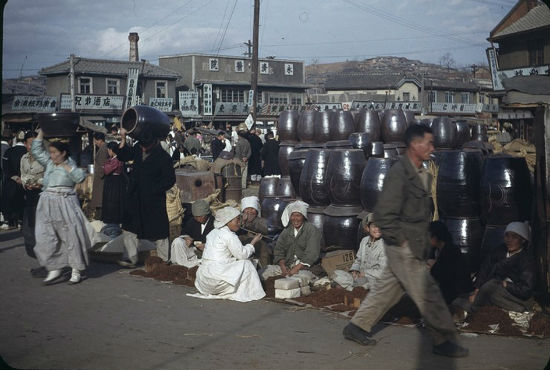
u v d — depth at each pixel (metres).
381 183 8.89
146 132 8.95
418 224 5.25
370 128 12.59
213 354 5.38
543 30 36.41
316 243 8.44
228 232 7.55
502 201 7.56
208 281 7.47
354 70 135.62
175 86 60.44
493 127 36.72
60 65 54.59
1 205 12.76
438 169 8.45
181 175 12.47
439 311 5.25
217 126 62.84
